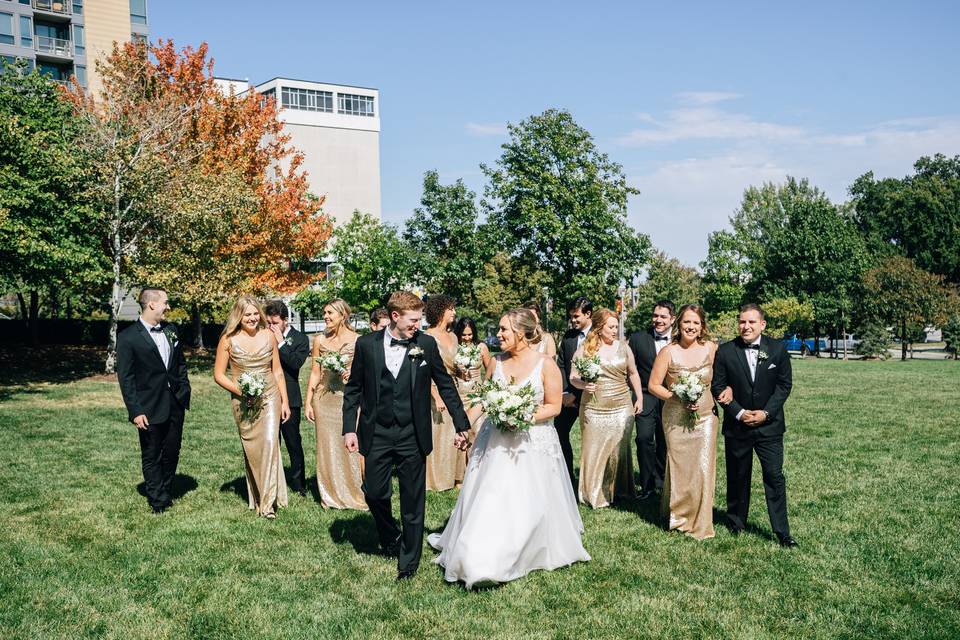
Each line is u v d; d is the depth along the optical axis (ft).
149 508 21.94
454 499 23.72
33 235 55.57
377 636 13.64
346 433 17.04
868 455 29.32
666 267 163.43
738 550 18.25
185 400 22.34
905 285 126.31
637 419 23.65
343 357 22.29
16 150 57.82
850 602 15.06
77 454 29.81
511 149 92.48
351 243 87.66
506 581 16.21
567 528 17.53
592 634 13.75
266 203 81.35
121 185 65.51
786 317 138.00
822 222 152.97
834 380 62.75
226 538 19.20
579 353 22.74
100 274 62.64
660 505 21.53
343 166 236.43
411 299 16.96
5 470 26.73
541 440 17.57
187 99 82.38
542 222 88.17
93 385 57.47
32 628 13.82
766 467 18.88
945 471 26.48
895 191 203.62
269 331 22.21
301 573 16.81
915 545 18.44
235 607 14.89
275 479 21.59
